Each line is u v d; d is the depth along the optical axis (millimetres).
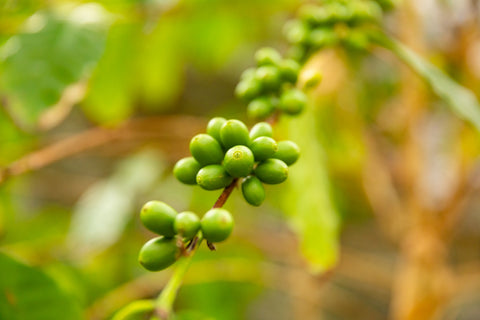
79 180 1279
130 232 900
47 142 728
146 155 879
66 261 812
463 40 662
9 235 891
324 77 681
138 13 631
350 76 768
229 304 934
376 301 1470
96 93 769
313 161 555
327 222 543
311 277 832
